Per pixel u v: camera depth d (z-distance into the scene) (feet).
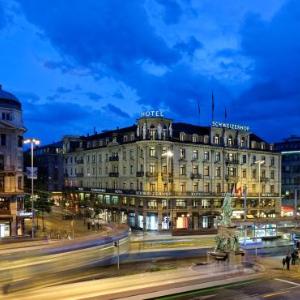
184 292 117.70
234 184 317.83
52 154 428.97
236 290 125.08
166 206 286.46
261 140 349.20
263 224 238.68
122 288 116.88
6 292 110.11
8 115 230.68
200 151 305.94
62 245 175.42
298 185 403.54
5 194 221.66
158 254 190.49
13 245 175.22
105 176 344.08
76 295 107.55
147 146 289.74
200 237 222.69
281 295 122.62
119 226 256.73
